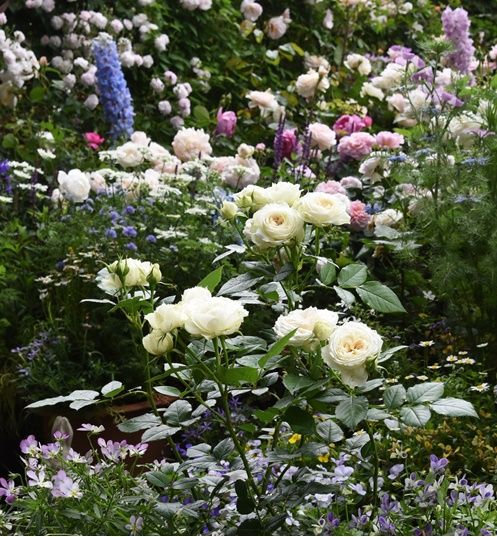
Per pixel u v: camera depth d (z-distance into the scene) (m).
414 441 3.04
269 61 7.05
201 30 7.08
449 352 3.77
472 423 3.23
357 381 2.02
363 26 8.12
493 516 2.30
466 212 3.72
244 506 2.20
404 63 4.98
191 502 2.43
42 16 6.29
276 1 7.67
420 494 2.34
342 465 2.53
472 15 9.10
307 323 2.07
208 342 2.21
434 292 4.05
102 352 3.69
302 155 4.89
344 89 6.94
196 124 6.35
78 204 4.47
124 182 4.40
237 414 3.46
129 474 2.41
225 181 4.69
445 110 4.10
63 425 2.46
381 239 4.30
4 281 3.98
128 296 2.26
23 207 4.58
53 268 3.95
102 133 5.95
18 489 2.28
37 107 5.83
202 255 3.92
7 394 3.67
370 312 3.92
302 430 2.12
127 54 6.24
